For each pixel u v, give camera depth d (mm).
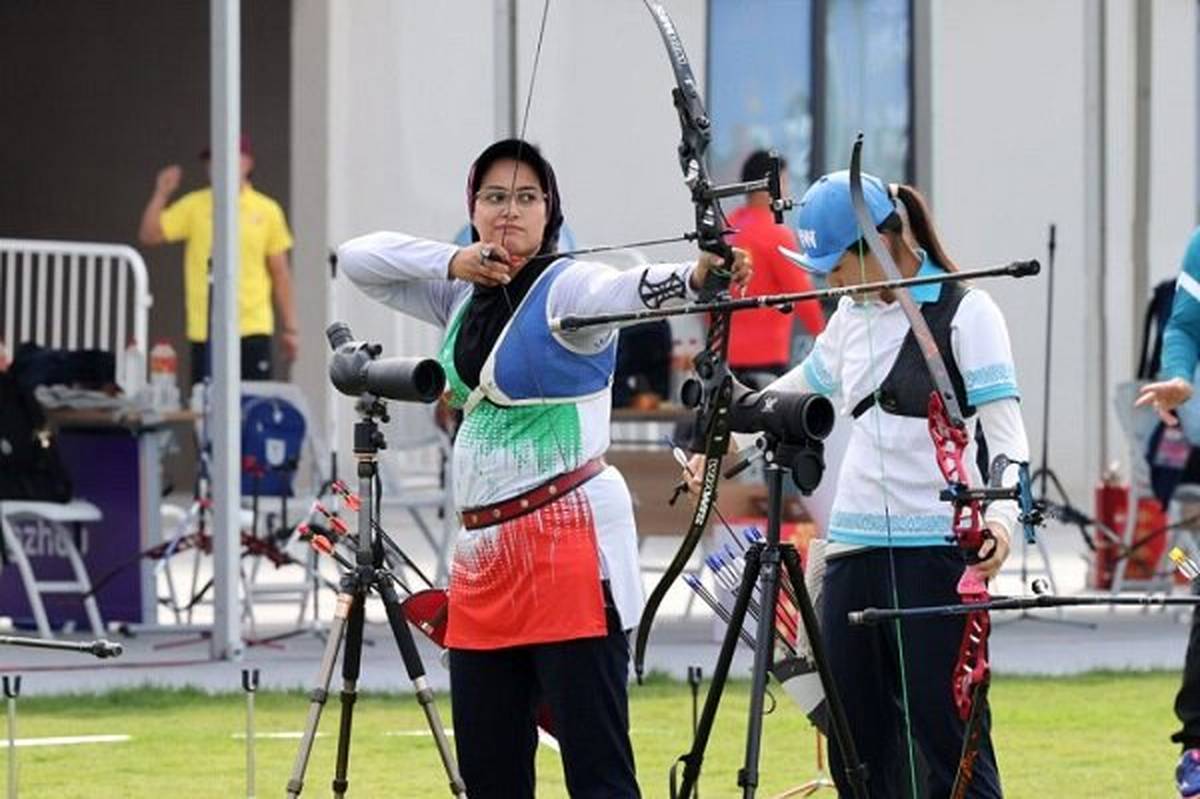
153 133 53844
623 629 15438
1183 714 19344
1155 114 48844
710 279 14625
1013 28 47531
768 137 46188
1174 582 34188
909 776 16438
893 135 46812
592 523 15352
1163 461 31844
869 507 16250
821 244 16328
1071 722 25172
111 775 21844
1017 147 47625
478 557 15492
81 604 31891
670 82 45219
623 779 15445
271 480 31578
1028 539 14961
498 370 15336
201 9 53750
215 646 29312
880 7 46469
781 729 24562
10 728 18703
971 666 15148
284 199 52844
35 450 30422
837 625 16422
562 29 44469
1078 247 47812
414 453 39969
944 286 16125
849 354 16391
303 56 44875
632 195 45031
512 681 15719
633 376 31438
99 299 47719
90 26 53844
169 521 43094
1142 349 33719
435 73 45125
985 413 15922
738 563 17297
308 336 44656
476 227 15531
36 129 53969
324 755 22922
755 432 14961
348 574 16250
